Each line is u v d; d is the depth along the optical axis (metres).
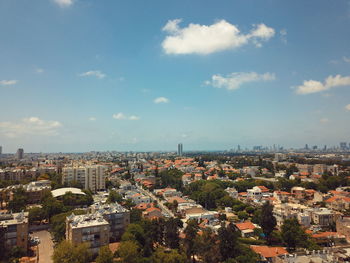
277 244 150.38
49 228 166.25
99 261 105.62
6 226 123.19
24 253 124.75
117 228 146.38
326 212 183.88
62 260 103.19
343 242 144.25
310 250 123.00
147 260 115.19
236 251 124.06
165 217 197.88
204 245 122.00
